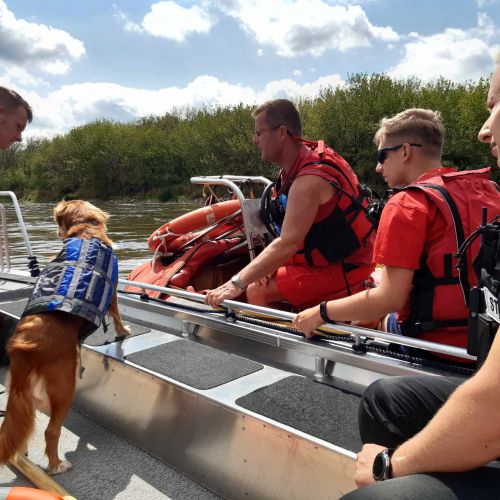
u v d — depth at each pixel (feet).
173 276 11.80
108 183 154.30
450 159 111.45
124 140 152.25
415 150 6.76
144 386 7.72
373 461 4.05
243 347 8.50
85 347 8.66
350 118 119.75
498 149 3.71
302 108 129.90
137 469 7.34
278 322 8.96
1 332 10.63
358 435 5.72
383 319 7.84
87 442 8.04
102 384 8.45
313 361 7.57
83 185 156.46
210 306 8.63
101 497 6.77
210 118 144.77
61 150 161.38
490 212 5.76
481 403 3.15
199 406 6.89
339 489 5.43
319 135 122.83
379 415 4.53
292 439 5.83
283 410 6.30
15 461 7.37
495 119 3.60
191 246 12.82
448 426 3.31
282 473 5.95
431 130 6.73
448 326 5.88
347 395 6.64
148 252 34.53
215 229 12.91
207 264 13.26
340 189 8.32
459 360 6.19
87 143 154.30
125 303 10.57
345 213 8.50
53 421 7.20
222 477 6.63
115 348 8.53
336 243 8.61
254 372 7.43
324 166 8.32
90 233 8.23
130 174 151.43
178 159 147.33
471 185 5.98
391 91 120.16
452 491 3.28
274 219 10.21
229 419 6.51
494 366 3.12
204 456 6.86
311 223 8.20
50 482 6.86
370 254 9.04
